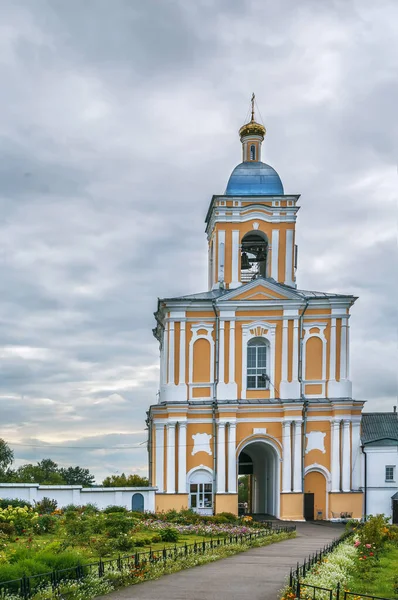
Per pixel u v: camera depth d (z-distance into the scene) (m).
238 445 60.59
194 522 49.94
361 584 25.42
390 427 63.09
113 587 24.00
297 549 37.31
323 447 61.16
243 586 24.83
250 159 68.69
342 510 59.84
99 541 33.03
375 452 60.81
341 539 38.91
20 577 21.28
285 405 60.56
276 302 61.97
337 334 62.34
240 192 65.81
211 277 68.19
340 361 62.03
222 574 27.52
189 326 62.41
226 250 64.44
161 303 62.78
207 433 61.06
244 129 68.81
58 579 22.55
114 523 38.72
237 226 64.75
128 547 33.44
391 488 60.31
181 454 60.25
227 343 61.78
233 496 59.66
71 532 37.31
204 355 62.19
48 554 24.03
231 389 61.22
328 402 61.12
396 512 59.53
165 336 62.50
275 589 24.30
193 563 29.94
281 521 58.62
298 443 60.41
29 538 34.50
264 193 65.50
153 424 61.25
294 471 60.19
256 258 67.81
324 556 30.34
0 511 40.19
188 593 23.52
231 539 38.16
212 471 60.47
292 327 62.03
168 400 61.25
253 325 62.06
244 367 61.78
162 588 24.41
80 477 128.25
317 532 50.22
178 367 61.81
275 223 64.88
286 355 61.72
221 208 64.62
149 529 43.50
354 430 61.19
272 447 61.06
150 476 65.81
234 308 61.97
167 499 59.41
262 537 42.09
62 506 53.16
